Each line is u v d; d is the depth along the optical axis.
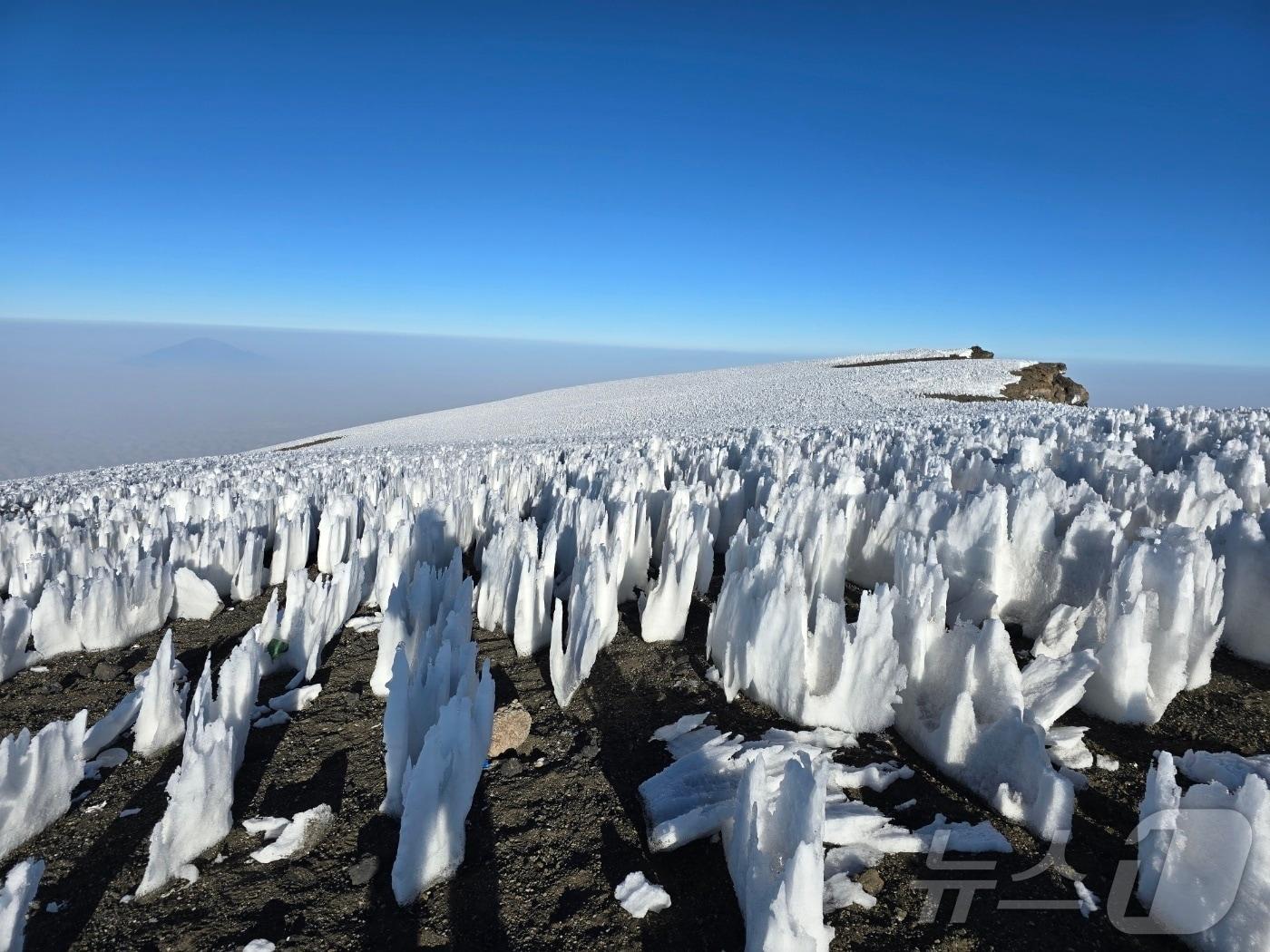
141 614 4.22
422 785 2.04
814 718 2.89
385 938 1.94
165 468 20.14
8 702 3.45
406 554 4.56
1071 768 2.47
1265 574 3.20
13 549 5.62
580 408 51.12
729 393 50.56
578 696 3.32
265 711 3.20
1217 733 2.65
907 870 2.07
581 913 2.00
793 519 4.66
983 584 3.69
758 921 1.69
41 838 2.38
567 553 4.94
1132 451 7.34
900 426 13.96
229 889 2.12
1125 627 2.72
